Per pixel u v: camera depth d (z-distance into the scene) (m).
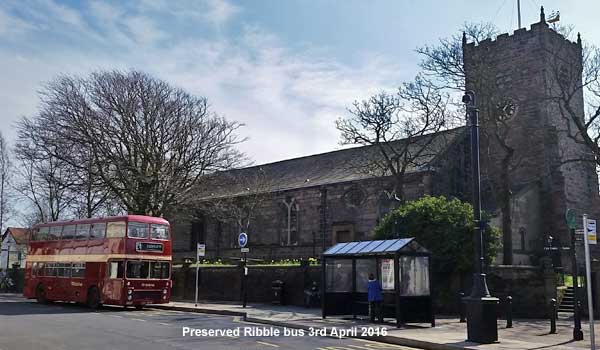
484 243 24.02
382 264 21.30
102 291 27.83
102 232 28.97
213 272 34.88
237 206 49.22
